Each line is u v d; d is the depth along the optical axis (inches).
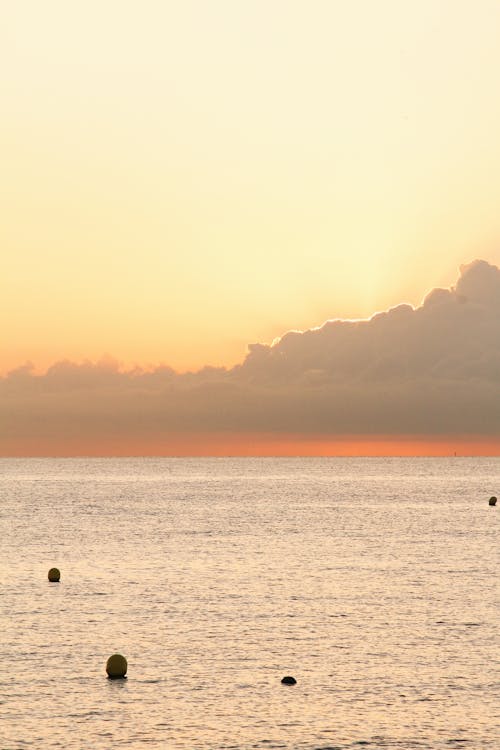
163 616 3631.9
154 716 2400.3
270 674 2780.5
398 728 2326.5
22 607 3823.8
